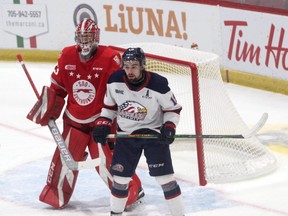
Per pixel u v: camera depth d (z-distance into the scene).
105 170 14.42
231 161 17.11
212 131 17.12
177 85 18.78
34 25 29.91
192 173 17.11
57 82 14.57
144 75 12.60
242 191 15.83
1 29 30.33
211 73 17.28
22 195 15.68
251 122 21.70
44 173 17.27
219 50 26.44
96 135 13.05
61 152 14.09
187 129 18.80
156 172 13.01
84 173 17.27
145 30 27.91
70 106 14.55
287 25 24.11
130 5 28.00
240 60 26.00
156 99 12.67
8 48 30.47
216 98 17.50
